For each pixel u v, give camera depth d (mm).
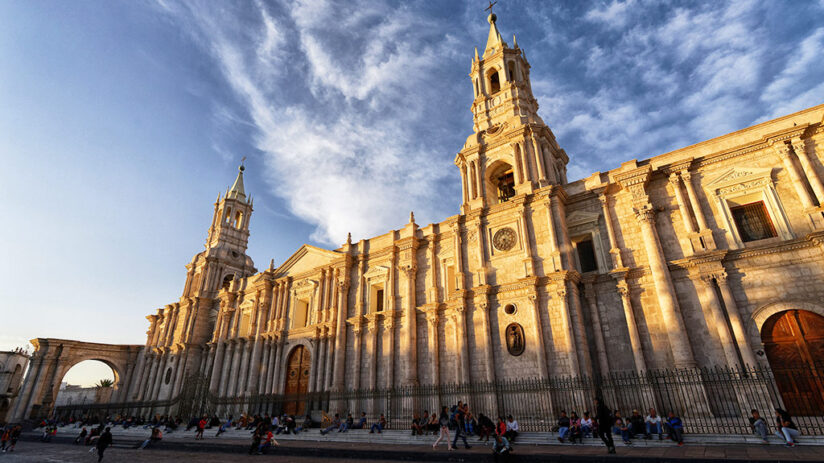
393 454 19172
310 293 42500
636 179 26750
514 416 25297
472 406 26828
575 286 27047
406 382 31422
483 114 37688
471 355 28688
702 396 21188
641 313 24922
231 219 63031
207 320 54688
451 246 33906
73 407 49938
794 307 20703
